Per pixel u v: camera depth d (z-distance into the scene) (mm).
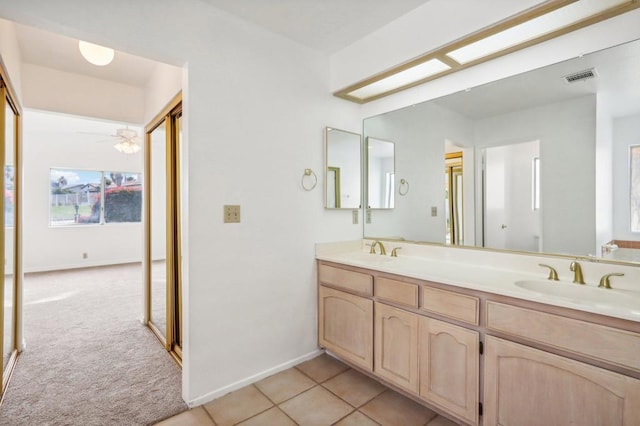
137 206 6703
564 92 1693
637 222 1480
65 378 2156
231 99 2000
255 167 2115
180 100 2250
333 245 2582
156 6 1705
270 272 2197
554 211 1744
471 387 1546
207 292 1905
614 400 1136
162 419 1744
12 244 2410
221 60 1955
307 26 2129
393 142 2555
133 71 2865
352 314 2184
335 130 2586
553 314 1287
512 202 1906
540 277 1711
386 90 2477
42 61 2648
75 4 1466
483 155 2023
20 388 2037
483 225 2039
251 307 2102
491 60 1956
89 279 5102
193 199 1847
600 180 1591
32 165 5594
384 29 2121
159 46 1712
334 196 2582
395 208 2551
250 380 2088
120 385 2074
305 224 2408
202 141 1880
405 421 1728
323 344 2428
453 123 2166
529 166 1834
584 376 1200
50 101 2760
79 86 2904
